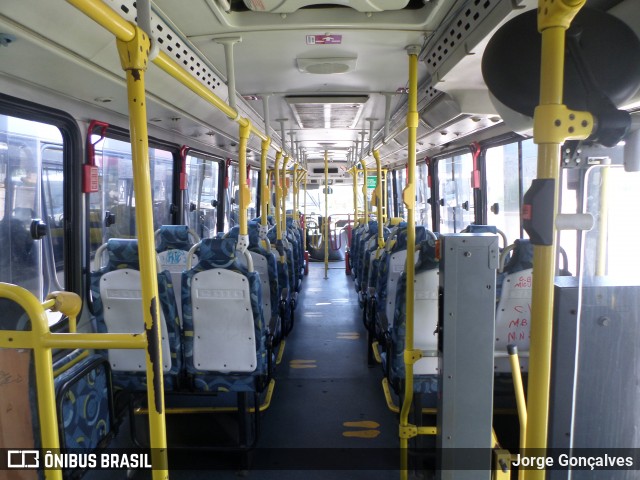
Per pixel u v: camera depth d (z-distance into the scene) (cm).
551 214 118
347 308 726
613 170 175
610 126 116
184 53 267
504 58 130
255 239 447
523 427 167
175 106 332
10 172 282
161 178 505
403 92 415
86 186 315
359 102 442
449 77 260
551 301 122
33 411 163
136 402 331
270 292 425
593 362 152
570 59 119
